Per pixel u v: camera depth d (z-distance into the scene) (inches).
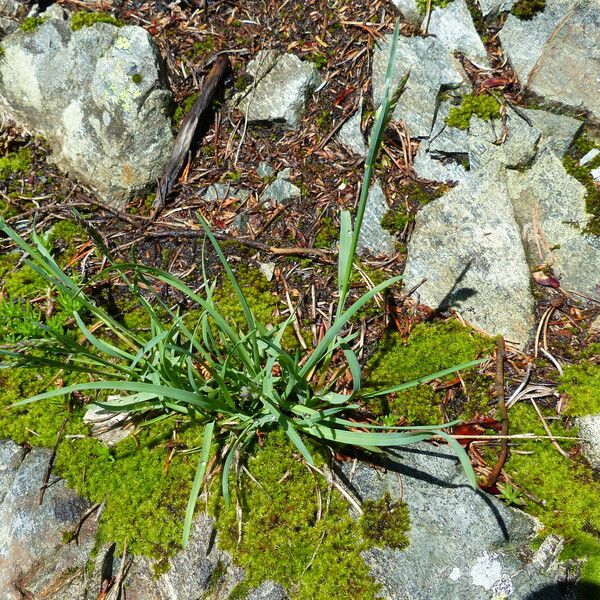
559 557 11.2
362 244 14.9
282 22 16.8
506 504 11.6
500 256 14.2
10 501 11.8
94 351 13.5
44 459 12.2
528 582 11.0
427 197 15.1
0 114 16.2
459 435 12.3
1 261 14.8
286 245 14.9
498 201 14.7
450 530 11.3
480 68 15.6
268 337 11.9
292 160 15.8
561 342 13.6
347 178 15.5
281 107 15.9
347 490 11.7
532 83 15.4
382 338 13.6
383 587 10.9
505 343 13.6
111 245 15.0
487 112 15.2
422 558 11.1
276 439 12.2
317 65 16.3
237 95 16.4
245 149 16.1
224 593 11.0
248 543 11.3
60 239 15.1
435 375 11.4
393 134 15.7
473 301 13.9
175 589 11.1
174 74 16.3
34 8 16.7
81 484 12.0
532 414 12.7
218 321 11.3
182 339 13.4
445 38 15.8
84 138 15.4
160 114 15.5
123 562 11.3
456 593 10.8
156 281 14.5
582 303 14.1
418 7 16.1
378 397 12.8
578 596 11.1
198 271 14.6
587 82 15.1
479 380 13.1
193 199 15.6
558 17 15.4
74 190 15.7
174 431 12.4
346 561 11.1
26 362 11.3
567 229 14.6
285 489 11.7
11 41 15.8
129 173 15.4
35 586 11.2
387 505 11.5
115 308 14.2
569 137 15.1
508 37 15.7
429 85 15.5
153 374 11.6
